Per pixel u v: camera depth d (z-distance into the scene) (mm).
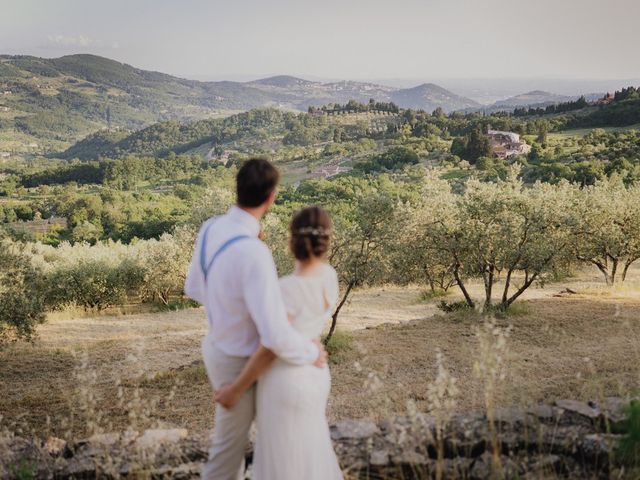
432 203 17266
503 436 3387
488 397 3201
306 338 2590
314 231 2564
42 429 6805
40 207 146625
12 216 139500
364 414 6418
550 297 18047
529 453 3316
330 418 6406
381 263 14266
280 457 2482
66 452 3709
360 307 22797
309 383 2494
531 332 12117
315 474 2521
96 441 3689
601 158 120688
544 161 130250
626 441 3203
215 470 2672
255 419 2691
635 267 29656
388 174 155750
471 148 163375
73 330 20875
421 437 3268
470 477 3111
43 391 10625
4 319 15352
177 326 20938
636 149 119125
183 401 8688
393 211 14289
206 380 10422
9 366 14008
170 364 13367
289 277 2594
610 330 12008
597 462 3197
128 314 27094
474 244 15742
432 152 181625
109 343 16938
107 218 118812
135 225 97312
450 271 17438
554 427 3496
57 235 105750
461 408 5203
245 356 2500
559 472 3164
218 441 2656
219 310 2469
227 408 2488
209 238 2543
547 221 15492
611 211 20812
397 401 6730
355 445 3428
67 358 14727
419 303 23125
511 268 15578
